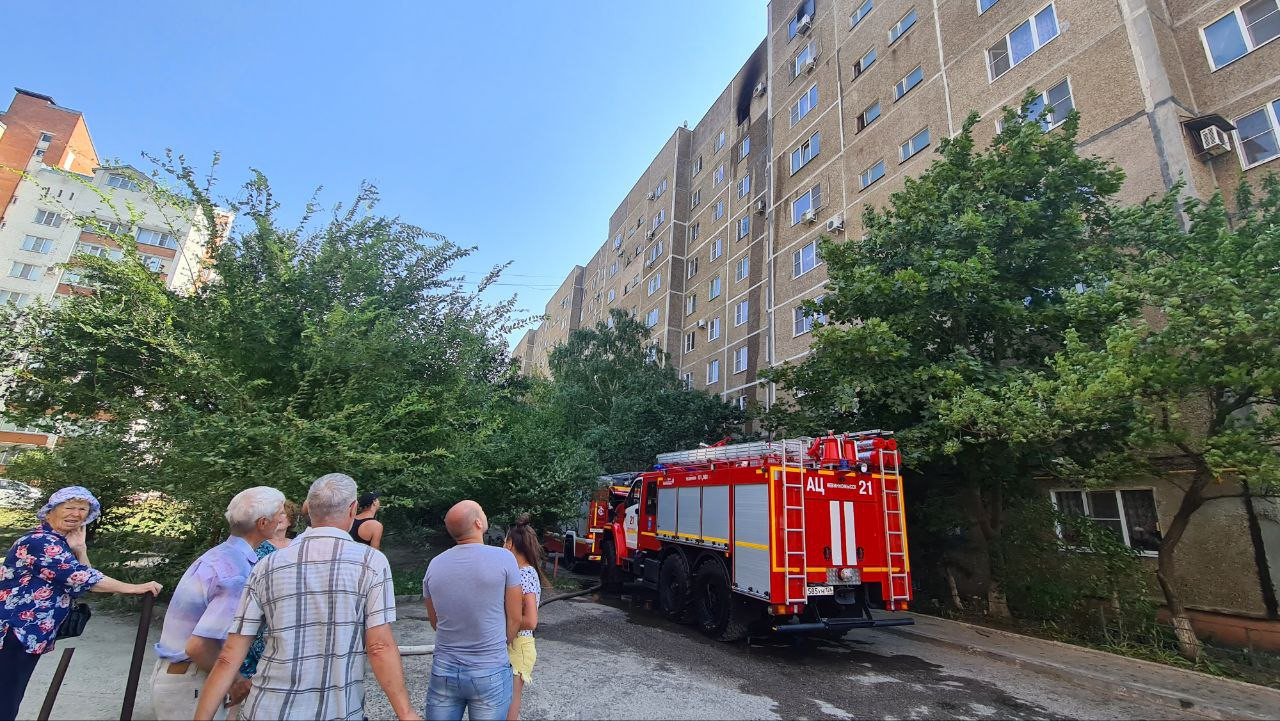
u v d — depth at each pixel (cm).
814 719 519
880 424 1021
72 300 738
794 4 2511
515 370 1370
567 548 1486
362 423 753
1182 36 1201
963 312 925
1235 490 895
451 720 306
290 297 797
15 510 803
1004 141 988
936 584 1138
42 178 3919
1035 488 1014
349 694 266
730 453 844
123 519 802
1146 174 1122
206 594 318
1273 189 829
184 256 819
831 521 752
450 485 896
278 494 352
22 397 775
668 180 3512
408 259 986
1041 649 773
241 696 324
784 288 2289
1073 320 857
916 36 1805
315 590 267
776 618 714
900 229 1009
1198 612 915
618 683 586
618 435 1894
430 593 327
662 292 3362
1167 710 574
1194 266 664
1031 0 1441
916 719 531
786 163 2412
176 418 701
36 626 342
